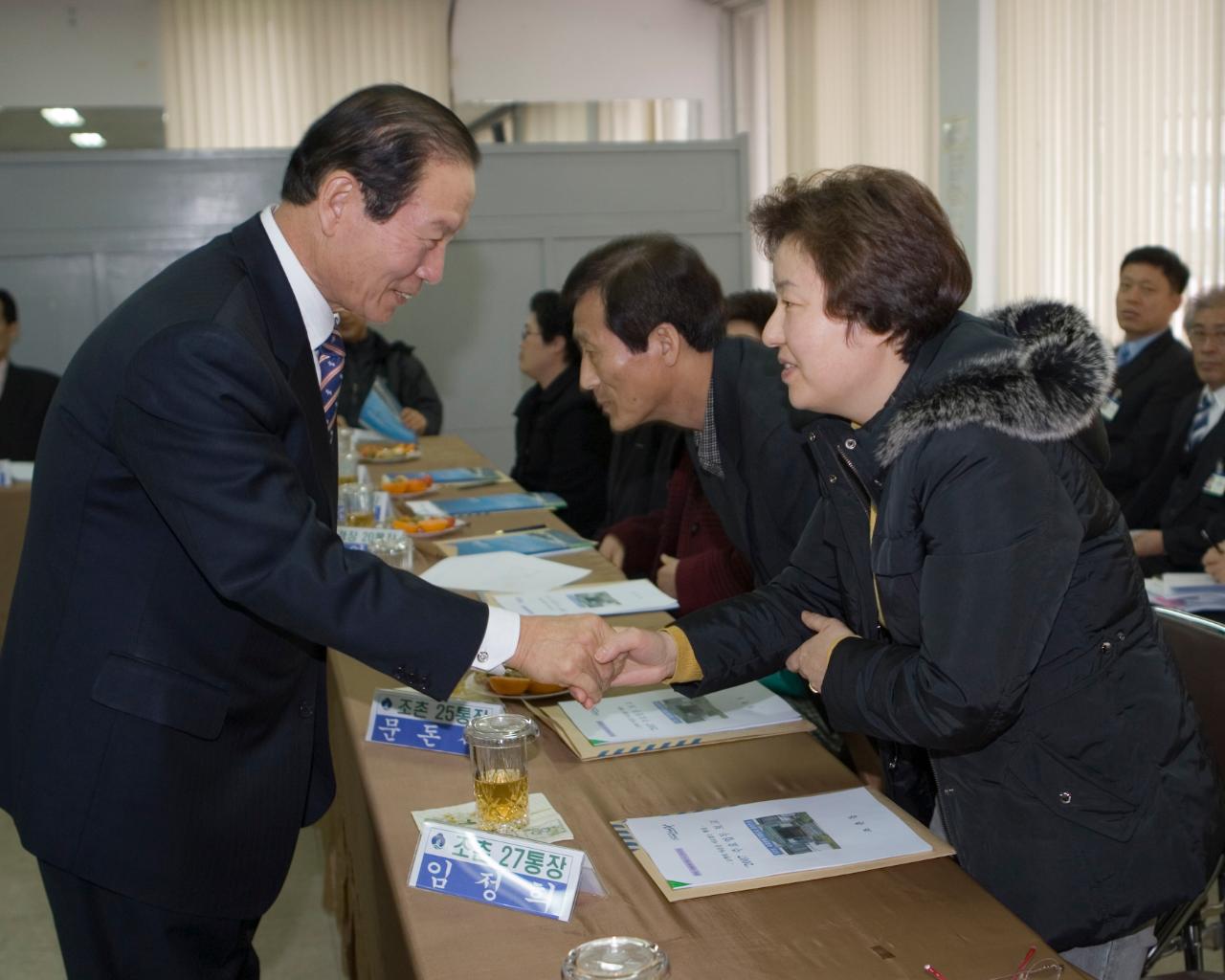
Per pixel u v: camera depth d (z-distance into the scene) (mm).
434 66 7660
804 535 1547
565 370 4023
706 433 1921
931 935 1079
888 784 1548
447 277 6316
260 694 1401
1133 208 4941
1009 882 1245
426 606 1326
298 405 1341
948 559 1127
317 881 2912
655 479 3252
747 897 1148
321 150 1325
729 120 8273
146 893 1314
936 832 1486
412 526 2818
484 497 3404
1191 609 2623
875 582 1299
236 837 1391
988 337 1186
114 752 1294
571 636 1371
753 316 2701
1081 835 1226
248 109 7363
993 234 5855
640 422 1958
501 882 1152
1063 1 5234
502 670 1405
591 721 1564
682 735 1519
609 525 3547
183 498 1235
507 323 6430
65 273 5848
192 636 1327
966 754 1263
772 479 1722
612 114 8164
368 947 1763
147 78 7238
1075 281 5285
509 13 7844
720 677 1471
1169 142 4734
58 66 7129
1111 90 5012
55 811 1302
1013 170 5621
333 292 1395
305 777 1492
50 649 1319
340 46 7465
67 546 1313
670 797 1369
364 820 1506
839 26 6949
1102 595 1224
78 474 1302
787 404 1725
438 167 1336
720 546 2506
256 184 5980
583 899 1150
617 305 1843
